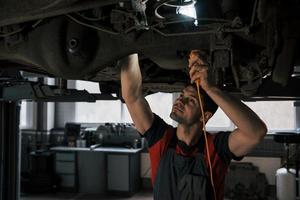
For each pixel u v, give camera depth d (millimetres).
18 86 2836
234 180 5648
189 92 1214
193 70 1122
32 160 6453
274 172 5789
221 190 1210
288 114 5844
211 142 1213
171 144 1271
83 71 1443
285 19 1225
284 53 1238
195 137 1236
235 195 5633
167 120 6367
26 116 7047
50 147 6844
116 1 1144
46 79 4863
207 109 1220
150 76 2191
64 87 2709
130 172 5945
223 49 1270
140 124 1343
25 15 1199
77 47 1388
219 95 1068
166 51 1366
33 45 1504
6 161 3480
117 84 2836
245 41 1317
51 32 1433
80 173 6211
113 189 6008
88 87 6684
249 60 1335
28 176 6398
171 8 1547
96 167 6105
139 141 6387
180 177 1188
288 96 2115
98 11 1344
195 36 1328
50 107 7004
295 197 5039
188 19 1318
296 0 1225
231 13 1422
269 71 1344
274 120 5902
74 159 6195
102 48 1414
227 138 1192
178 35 1321
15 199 3533
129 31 1348
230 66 1322
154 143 1293
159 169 1238
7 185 3480
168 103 6398
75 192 6211
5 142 3477
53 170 6406
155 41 1352
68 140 6539
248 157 5922
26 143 6996
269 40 1224
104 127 6555
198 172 1184
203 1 1501
